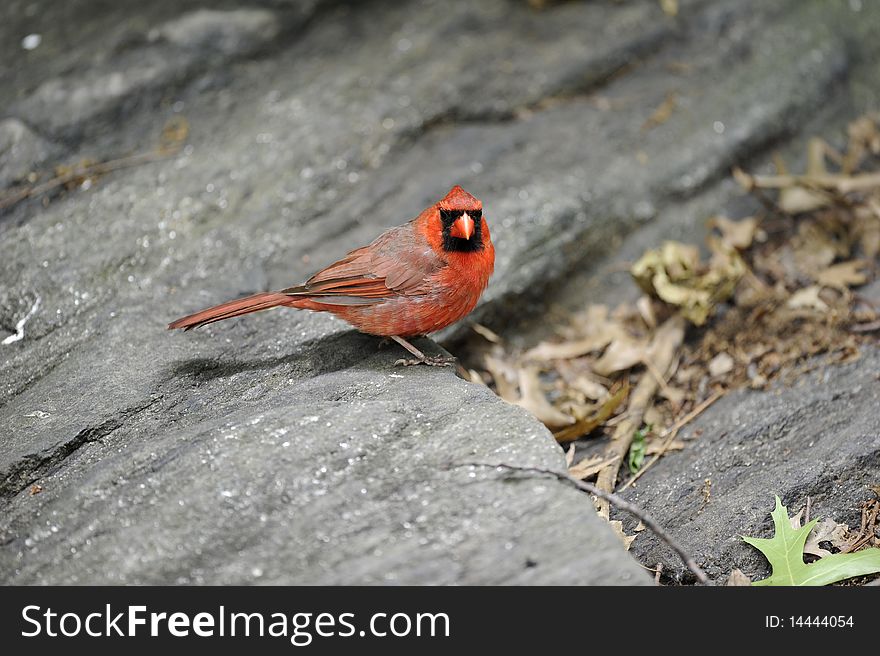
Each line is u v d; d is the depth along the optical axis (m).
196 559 4.52
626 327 7.92
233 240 7.66
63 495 5.02
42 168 8.19
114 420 5.73
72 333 6.64
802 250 8.28
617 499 4.80
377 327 6.01
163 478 4.87
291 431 5.06
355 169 8.49
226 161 8.35
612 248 8.50
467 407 5.31
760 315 7.67
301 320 6.57
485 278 6.01
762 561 5.59
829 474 6.00
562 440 6.94
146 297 7.00
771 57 9.84
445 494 4.70
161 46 9.45
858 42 10.21
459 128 9.10
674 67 9.80
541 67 9.59
